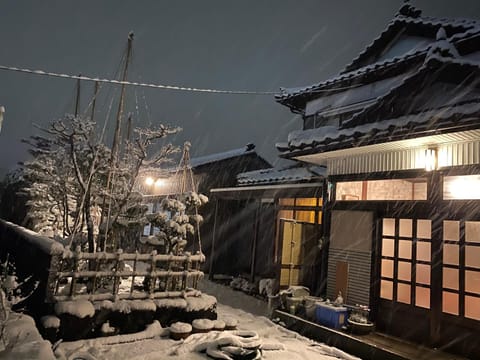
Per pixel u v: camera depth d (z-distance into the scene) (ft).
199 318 22.84
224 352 17.62
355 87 37.81
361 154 25.55
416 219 21.91
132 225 28.68
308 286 29.63
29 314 19.93
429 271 20.88
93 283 20.18
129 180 31.94
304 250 29.73
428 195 21.22
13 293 19.17
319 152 25.44
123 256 21.15
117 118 28.40
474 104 17.44
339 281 25.96
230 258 48.98
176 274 23.29
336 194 27.48
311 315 24.23
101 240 27.37
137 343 18.88
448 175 20.45
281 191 35.65
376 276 23.36
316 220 31.68
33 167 35.88
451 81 21.71
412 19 34.22
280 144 28.84
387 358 18.88
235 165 59.26
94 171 26.89
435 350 19.44
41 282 19.19
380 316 22.85
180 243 24.75
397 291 22.30
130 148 31.91
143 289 24.80
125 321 20.21
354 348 20.49
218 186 55.88
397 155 23.40
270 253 39.86
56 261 18.75
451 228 20.18
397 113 23.79
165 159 30.09
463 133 18.28
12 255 27.45
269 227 40.98
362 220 25.25
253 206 50.49
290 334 23.17
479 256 18.85
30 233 24.44
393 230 23.16
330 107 40.32
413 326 21.02
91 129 26.94
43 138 36.06
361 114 24.97
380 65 32.37
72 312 18.28
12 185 51.37
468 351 18.44
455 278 19.66
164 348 18.47
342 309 22.79
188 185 54.13
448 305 19.74
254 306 31.32
